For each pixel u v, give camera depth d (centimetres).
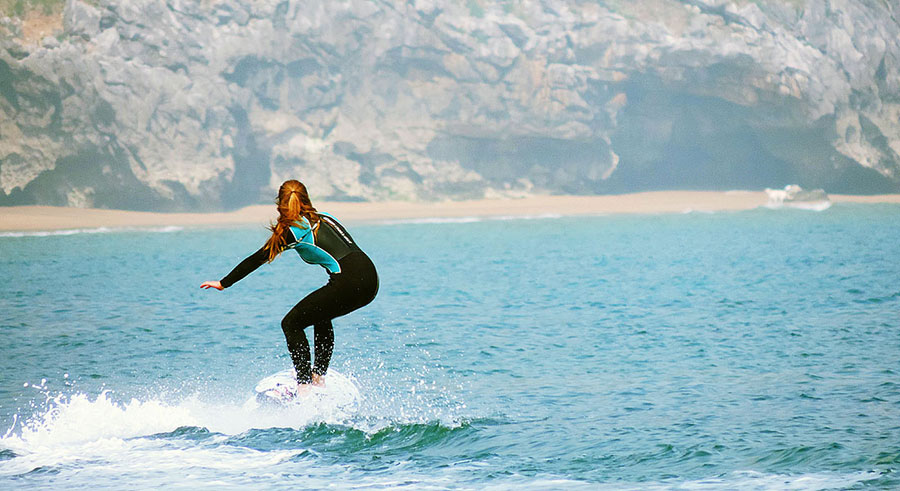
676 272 5697
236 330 3534
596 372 2616
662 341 3152
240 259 7181
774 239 8456
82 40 12581
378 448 1811
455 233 10144
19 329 3531
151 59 13138
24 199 12788
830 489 1484
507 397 2294
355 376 2588
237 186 14325
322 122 15150
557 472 1641
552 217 13138
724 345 3033
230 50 13662
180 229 11269
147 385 2484
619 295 4569
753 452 1727
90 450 1791
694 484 1545
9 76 12100
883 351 2834
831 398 2189
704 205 14912
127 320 3800
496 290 4881
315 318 1791
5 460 1725
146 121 13025
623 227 10794
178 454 1762
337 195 15162
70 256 7444
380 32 14888
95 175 13088
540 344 3142
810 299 4225
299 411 1995
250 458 1736
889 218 11644
